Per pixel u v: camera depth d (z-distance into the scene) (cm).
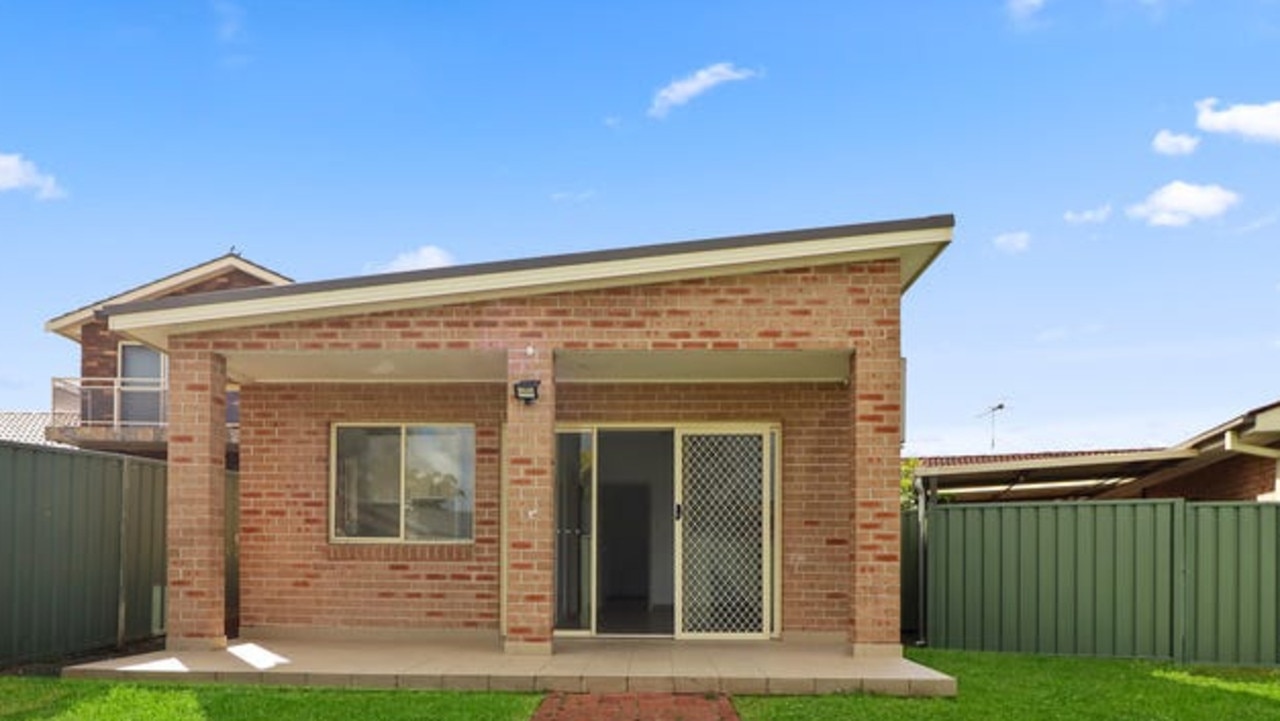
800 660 988
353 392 1219
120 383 2481
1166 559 1197
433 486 1224
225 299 1021
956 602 1277
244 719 741
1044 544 1245
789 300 1016
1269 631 1165
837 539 1181
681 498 1198
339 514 1220
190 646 1041
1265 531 1177
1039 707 839
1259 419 1223
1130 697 898
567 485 1212
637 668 932
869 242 988
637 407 1202
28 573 1048
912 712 808
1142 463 1602
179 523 1043
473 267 1007
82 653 1148
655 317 1021
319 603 1196
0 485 1006
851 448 1102
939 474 1408
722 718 783
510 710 789
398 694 852
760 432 1202
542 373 1023
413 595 1193
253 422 1217
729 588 1189
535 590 1012
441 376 1194
